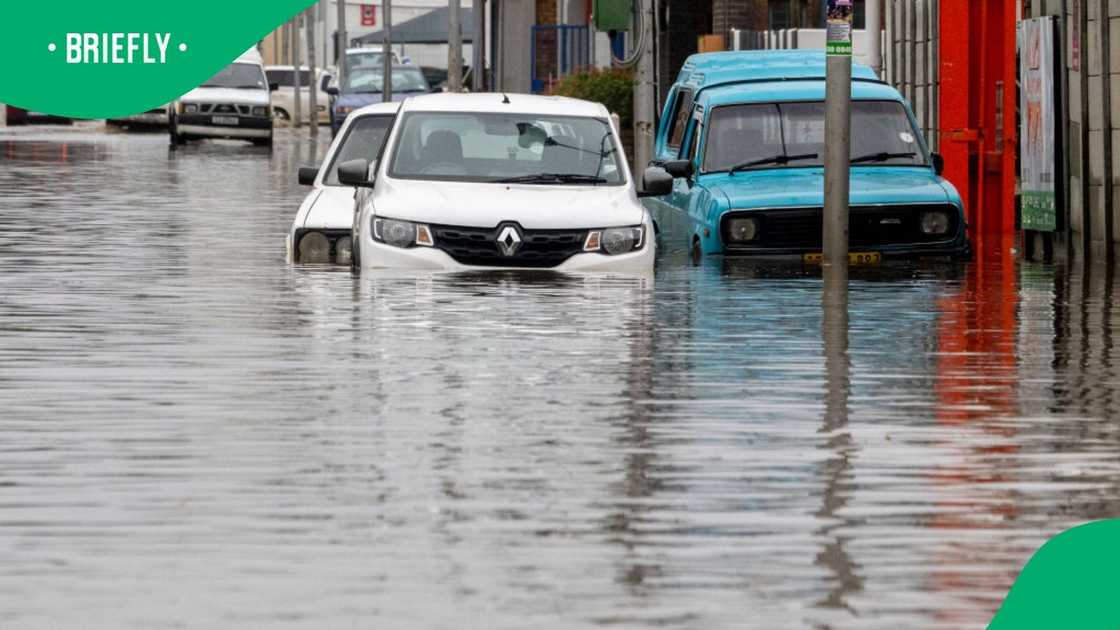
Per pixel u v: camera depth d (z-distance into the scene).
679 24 91.00
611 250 31.97
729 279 32.97
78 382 21.78
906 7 49.84
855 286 32.25
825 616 12.69
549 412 19.95
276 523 15.07
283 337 25.52
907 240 35.09
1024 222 38.22
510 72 110.38
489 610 12.73
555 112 33.81
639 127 48.81
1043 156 37.41
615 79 85.50
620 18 48.31
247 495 16.02
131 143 104.88
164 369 22.75
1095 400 20.95
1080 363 23.70
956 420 19.69
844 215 34.50
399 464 17.28
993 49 43.62
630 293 30.47
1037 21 37.72
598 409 20.17
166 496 15.97
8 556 14.03
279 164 80.75
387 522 15.10
